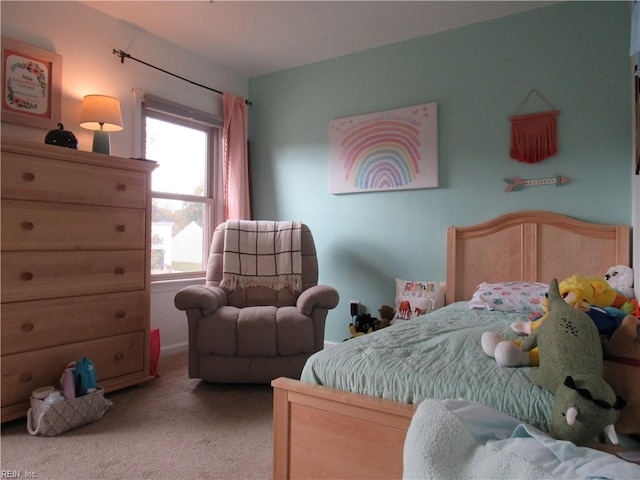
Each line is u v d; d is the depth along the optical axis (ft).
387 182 10.94
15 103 8.16
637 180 7.54
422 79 10.62
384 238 11.12
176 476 5.33
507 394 3.72
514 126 9.47
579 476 2.50
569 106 9.02
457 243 10.00
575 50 8.98
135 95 10.19
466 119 10.09
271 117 12.97
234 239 10.34
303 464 4.37
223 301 9.41
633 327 3.64
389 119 10.93
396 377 4.22
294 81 12.55
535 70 9.36
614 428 3.31
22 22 8.28
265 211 13.07
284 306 10.07
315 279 10.41
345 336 11.62
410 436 3.18
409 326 6.40
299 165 12.44
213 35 10.62
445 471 2.89
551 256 9.02
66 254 7.32
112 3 9.20
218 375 8.40
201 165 12.16
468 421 3.20
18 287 6.69
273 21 9.93
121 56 9.92
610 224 8.63
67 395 6.64
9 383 6.58
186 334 11.43
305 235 10.64
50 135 7.84
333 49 11.39
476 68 9.98
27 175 6.80
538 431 3.17
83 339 7.57
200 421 6.97
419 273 10.65
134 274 8.47
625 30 8.54
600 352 3.49
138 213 8.57
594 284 5.42
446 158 10.31
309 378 4.70
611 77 8.64
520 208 9.50
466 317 7.23
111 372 8.02
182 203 11.62
